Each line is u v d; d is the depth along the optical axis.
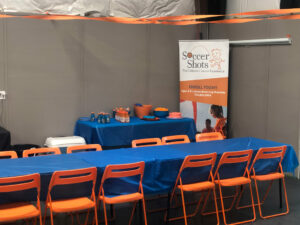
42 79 6.97
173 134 7.40
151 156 4.51
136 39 7.79
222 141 5.53
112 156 4.52
